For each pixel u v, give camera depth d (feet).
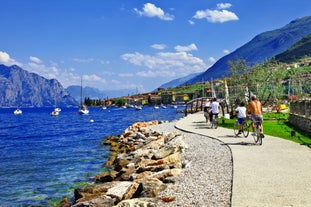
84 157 93.15
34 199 52.85
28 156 101.24
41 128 248.73
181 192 35.24
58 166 80.89
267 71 149.79
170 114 422.00
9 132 216.74
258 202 28.55
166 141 84.02
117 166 67.82
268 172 39.68
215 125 98.53
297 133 81.61
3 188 60.39
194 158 54.49
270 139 70.13
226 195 32.09
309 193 30.86
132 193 40.19
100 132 189.57
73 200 50.88
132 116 404.98
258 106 63.77
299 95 194.80
